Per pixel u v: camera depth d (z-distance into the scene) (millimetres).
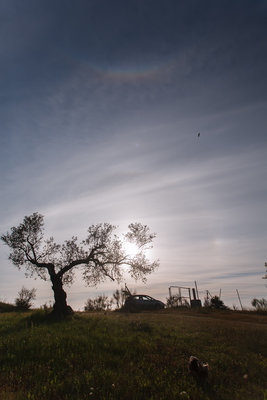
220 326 14492
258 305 26875
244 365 8484
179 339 11195
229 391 6641
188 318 17875
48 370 7219
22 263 20344
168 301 31891
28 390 6082
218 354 9430
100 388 6293
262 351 10203
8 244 20453
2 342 9898
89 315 18344
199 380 7160
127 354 8867
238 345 10719
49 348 8969
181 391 6438
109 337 10789
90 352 8727
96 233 21531
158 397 6082
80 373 7164
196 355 9211
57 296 18438
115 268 21672
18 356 8312
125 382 6688
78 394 5926
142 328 12938
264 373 7945
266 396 6332
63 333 11398
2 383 6387
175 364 8203
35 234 20844
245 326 14961
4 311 27656
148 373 7438
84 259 20750
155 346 9766
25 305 30406
